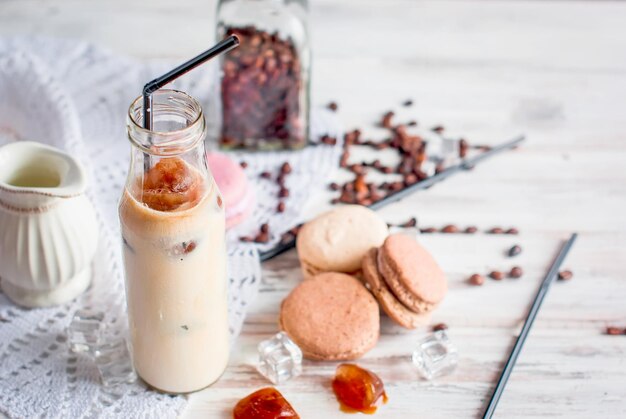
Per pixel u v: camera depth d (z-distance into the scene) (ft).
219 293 2.10
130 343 2.21
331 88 2.88
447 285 2.36
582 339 2.31
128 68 2.85
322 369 2.25
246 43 2.55
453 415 2.18
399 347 2.29
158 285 2.03
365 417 2.16
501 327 2.33
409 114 2.82
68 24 3.01
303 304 2.26
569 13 3.18
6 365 2.20
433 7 3.18
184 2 3.14
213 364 2.17
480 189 2.62
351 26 3.09
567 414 2.19
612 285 2.42
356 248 2.36
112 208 2.51
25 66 2.65
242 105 2.61
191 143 1.94
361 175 2.62
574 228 2.54
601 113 2.85
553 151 2.73
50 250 2.23
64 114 2.55
